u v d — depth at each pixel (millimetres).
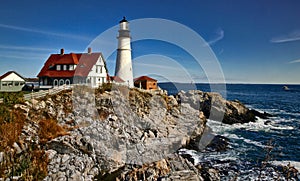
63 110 19219
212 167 16172
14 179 11359
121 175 13523
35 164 12773
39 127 15812
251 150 19984
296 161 17422
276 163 16766
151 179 13211
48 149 14312
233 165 16500
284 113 42406
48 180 11969
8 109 15953
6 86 25578
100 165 14469
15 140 13797
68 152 14445
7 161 12289
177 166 15555
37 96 19672
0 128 13938
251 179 14297
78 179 12586
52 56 30203
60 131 16328
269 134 26438
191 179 12031
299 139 24375
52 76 27594
